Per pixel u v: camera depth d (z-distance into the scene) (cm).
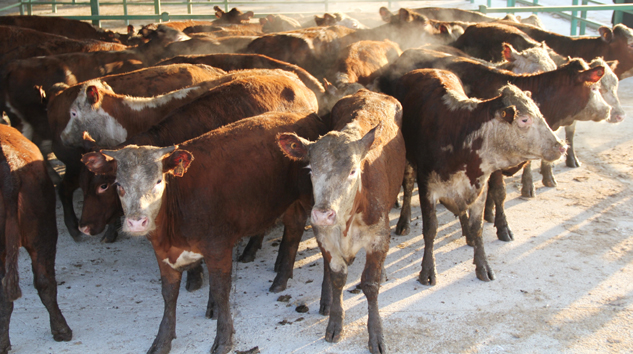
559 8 1166
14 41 1013
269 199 479
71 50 938
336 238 424
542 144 478
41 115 796
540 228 623
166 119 554
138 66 879
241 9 2175
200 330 468
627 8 1132
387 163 462
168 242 426
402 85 641
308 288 530
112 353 437
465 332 449
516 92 488
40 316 491
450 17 1253
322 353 432
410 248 597
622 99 1128
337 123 500
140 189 388
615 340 434
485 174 513
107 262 591
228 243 447
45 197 439
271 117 514
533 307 480
